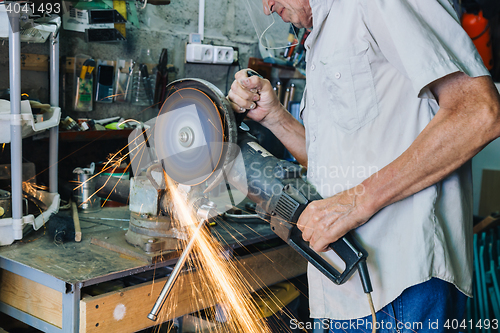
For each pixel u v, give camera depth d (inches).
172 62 79.7
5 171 56.5
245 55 91.9
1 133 44.7
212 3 83.3
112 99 71.9
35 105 52.4
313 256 38.1
